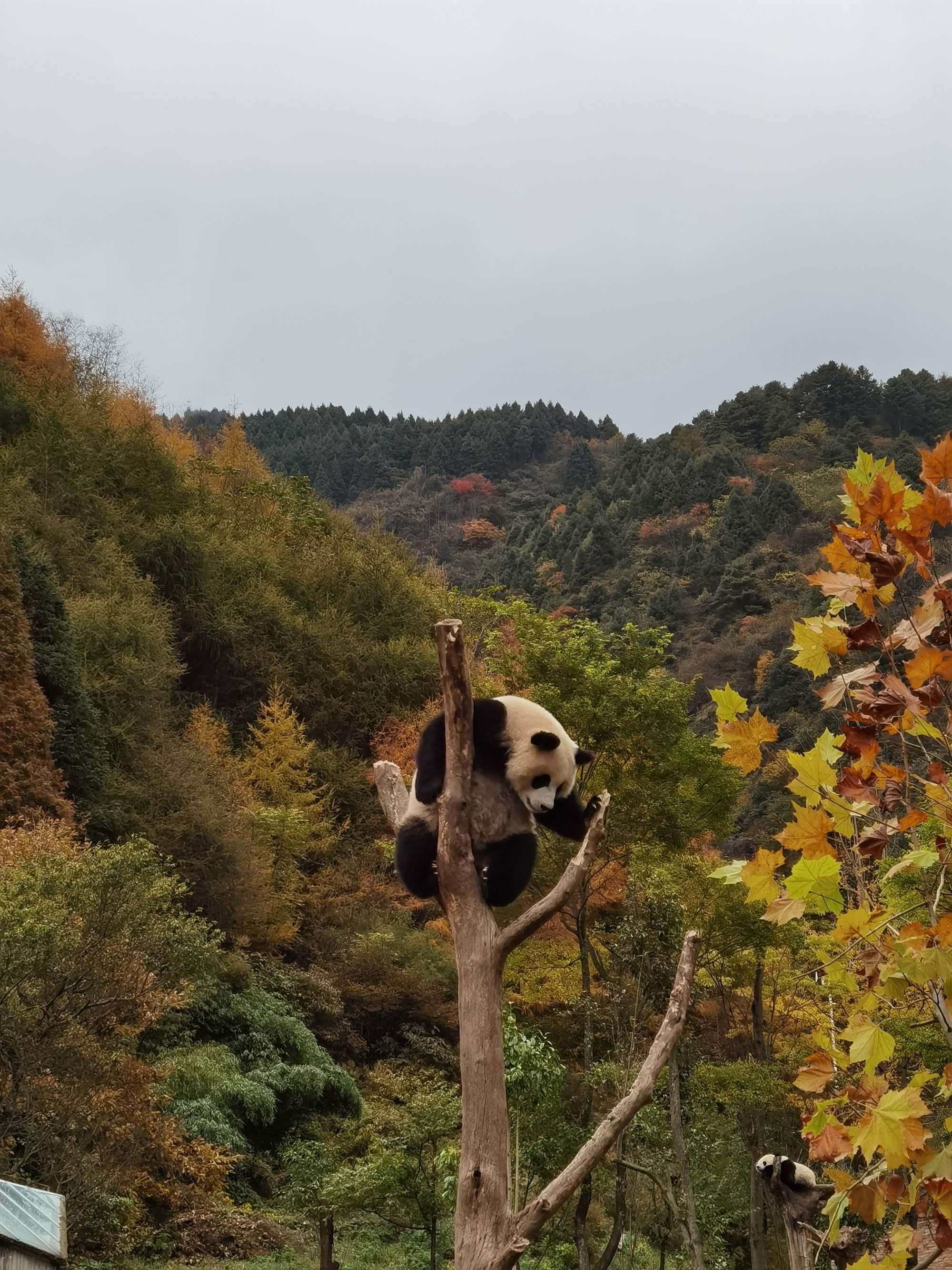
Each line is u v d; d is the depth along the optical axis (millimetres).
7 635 30047
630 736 21641
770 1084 18703
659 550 97375
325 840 39188
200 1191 20234
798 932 21125
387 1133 23328
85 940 16469
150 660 39781
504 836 6367
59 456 49281
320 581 55688
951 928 4648
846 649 5203
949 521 4852
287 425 180375
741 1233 21500
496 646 37312
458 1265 4535
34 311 61844
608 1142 4844
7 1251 7973
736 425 129000
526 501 153125
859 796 4941
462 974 4832
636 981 18812
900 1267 4547
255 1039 26188
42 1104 15469
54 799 28172
